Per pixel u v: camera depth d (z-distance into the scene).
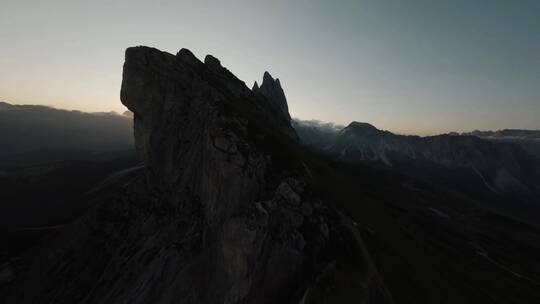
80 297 72.81
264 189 58.75
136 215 85.12
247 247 45.72
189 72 101.56
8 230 172.38
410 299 44.47
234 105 94.56
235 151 63.59
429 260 67.69
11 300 85.94
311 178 69.25
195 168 76.38
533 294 79.06
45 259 91.69
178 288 53.09
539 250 147.25
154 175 91.38
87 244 84.62
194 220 67.00
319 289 39.56
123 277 65.94
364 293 40.97
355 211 69.06
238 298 43.25
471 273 79.12
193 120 88.00
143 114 96.19
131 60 99.50
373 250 53.44
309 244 47.09
